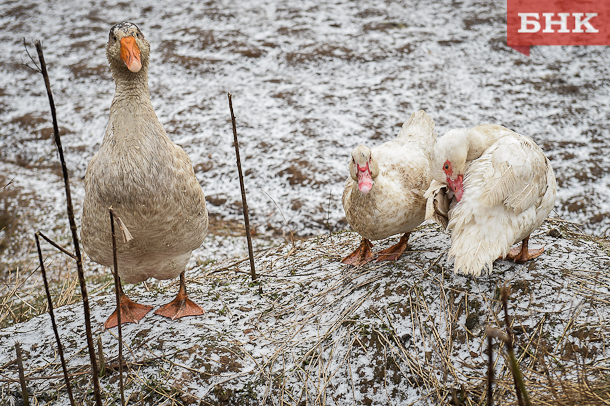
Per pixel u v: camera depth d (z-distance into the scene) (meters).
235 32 12.20
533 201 3.47
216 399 3.39
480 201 3.29
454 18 12.62
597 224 6.42
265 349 3.72
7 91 10.77
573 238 4.44
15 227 6.98
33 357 3.82
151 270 3.83
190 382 3.47
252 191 7.39
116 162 3.33
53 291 5.53
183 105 9.63
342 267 4.54
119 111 3.39
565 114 8.84
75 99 10.43
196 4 14.06
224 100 9.73
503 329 3.43
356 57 10.96
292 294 4.33
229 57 11.21
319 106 9.30
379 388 3.38
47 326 4.14
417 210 4.15
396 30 12.12
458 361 3.39
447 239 4.46
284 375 3.49
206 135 8.64
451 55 11.05
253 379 3.48
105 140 3.41
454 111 8.98
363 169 3.80
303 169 7.56
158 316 4.10
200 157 8.12
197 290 4.58
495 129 3.82
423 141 4.57
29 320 4.33
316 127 8.59
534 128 8.51
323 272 4.56
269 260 5.09
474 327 3.54
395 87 9.81
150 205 3.37
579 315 3.44
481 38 11.62
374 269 4.19
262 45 11.63
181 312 4.08
